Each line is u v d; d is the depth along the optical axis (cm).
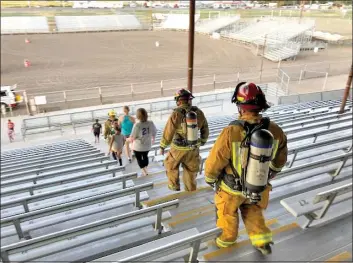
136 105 1917
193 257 291
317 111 1305
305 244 346
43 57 3534
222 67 3222
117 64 3272
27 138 1653
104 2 8706
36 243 300
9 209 566
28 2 8500
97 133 1484
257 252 330
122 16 6462
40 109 2067
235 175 273
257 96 247
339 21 5975
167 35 5281
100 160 828
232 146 255
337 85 2527
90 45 4312
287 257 327
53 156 1006
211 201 490
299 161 632
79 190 485
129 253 302
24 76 2811
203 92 2392
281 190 475
